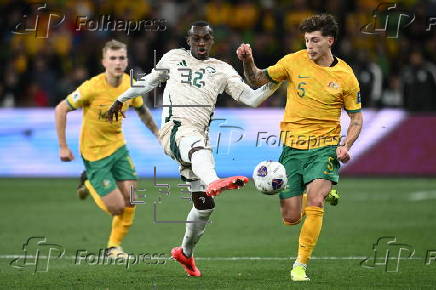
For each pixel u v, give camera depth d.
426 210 37.50
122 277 21.61
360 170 49.44
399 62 55.12
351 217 35.41
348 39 55.81
